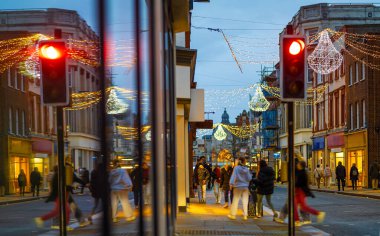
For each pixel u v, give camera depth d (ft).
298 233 36.99
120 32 11.53
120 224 11.24
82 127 10.43
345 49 127.85
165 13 21.85
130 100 12.05
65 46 10.19
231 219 44.68
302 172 41.70
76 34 10.35
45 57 10.02
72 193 9.92
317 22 157.07
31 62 9.68
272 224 40.88
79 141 10.25
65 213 9.70
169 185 22.38
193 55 48.62
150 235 13.55
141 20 12.91
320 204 69.05
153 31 14.40
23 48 9.48
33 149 9.24
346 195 94.27
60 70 10.11
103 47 10.84
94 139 10.62
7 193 8.74
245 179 44.65
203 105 64.69
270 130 218.79
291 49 21.03
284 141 199.00
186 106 55.31
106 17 10.86
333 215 52.90
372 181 107.24
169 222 21.22
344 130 133.69
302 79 21.12
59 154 9.98
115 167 11.15
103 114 10.80
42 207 9.32
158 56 14.52
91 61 10.66
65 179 9.82
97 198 10.43
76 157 10.14
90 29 10.62
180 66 48.85
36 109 9.77
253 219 45.01
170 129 25.34
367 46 118.32
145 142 13.25
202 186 66.54
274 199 82.69
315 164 163.12
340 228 41.47
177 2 29.58
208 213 50.57
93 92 10.73
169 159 23.26
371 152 117.29
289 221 21.45
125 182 11.56
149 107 13.71
